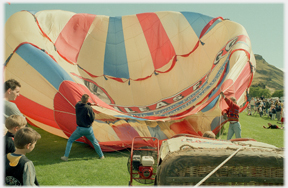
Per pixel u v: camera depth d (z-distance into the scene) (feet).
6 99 11.91
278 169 7.16
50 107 21.97
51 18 32.01
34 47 23.97
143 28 37.32
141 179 11.55
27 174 7.61
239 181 7.14
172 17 37.47
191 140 9.25
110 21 37.52
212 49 34.04
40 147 21.44
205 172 7.22
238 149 7.61
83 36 34.81
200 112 23.15
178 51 35.86
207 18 36.55
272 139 26.55
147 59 35.96
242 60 25.81
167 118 23.02
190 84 33.55
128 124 22.35
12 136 9.96
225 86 23.00
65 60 31.01
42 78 22.02
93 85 31.99
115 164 17.43
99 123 21.75
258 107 56.85
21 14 27.50
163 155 8.94
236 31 31.14
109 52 35.63
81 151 20.66
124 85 34.17
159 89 34.17
